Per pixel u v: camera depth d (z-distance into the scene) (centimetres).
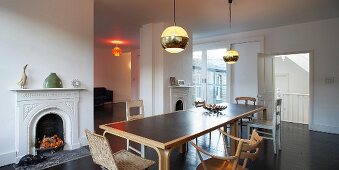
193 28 568
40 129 323
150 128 215
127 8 421
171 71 535
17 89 276
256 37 579
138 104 300
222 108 326
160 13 451
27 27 294
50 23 317
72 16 343
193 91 647
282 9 421
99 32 624
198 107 374
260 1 381
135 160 193
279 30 547
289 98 628
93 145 168
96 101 877
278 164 295
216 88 683
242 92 616
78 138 350
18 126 284
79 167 278
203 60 702
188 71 585
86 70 362
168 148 167
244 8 416
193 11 438
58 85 317
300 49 518
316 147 369
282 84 709
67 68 337
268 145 378
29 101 292
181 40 238
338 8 415
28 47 295
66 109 332
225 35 641
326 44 484
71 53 342
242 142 161
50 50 317
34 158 285
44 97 306
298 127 534
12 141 284
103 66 989
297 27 521
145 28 538
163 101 516
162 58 514
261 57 534
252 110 338
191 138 189
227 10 429
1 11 271
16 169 267
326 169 279
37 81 303
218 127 230
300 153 339
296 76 678
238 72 623
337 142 400
